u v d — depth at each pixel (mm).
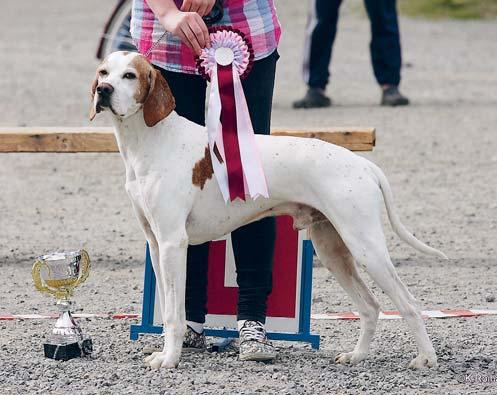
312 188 8023
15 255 12430
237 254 8617
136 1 8695
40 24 37625
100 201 15344
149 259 9016
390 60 22672
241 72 8359
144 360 8336
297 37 34219
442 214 14375
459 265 11992
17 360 8430
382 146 18609
